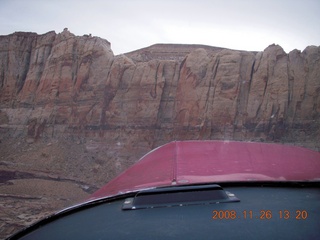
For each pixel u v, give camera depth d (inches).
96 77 3494.1
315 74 2751.0
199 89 3024.1
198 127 2901.1
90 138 3235.7
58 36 3937.0
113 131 3171.8
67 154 3048.7
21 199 1920.5
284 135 2657.5
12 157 3100.4
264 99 2827.3
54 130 3395.7
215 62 3078.2
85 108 3371.1
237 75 2947.8
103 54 3582.7
